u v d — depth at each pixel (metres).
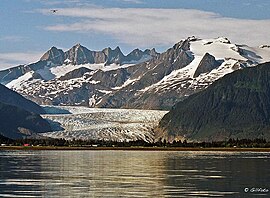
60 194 190.75
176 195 189.00
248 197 185.38
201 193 193.88
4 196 185.75
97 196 186.75
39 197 184.00
